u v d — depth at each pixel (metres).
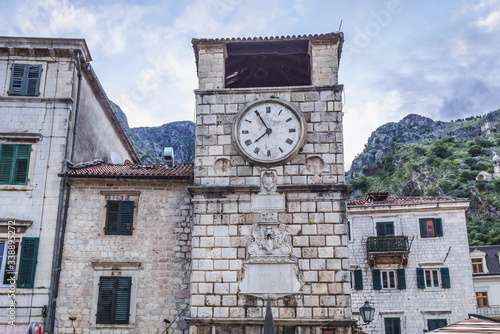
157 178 21.77
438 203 36.88
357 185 139.00
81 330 20.08
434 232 36.72
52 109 22.98
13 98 22.95
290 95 20.30
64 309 20.31
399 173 134.38
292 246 18.28
